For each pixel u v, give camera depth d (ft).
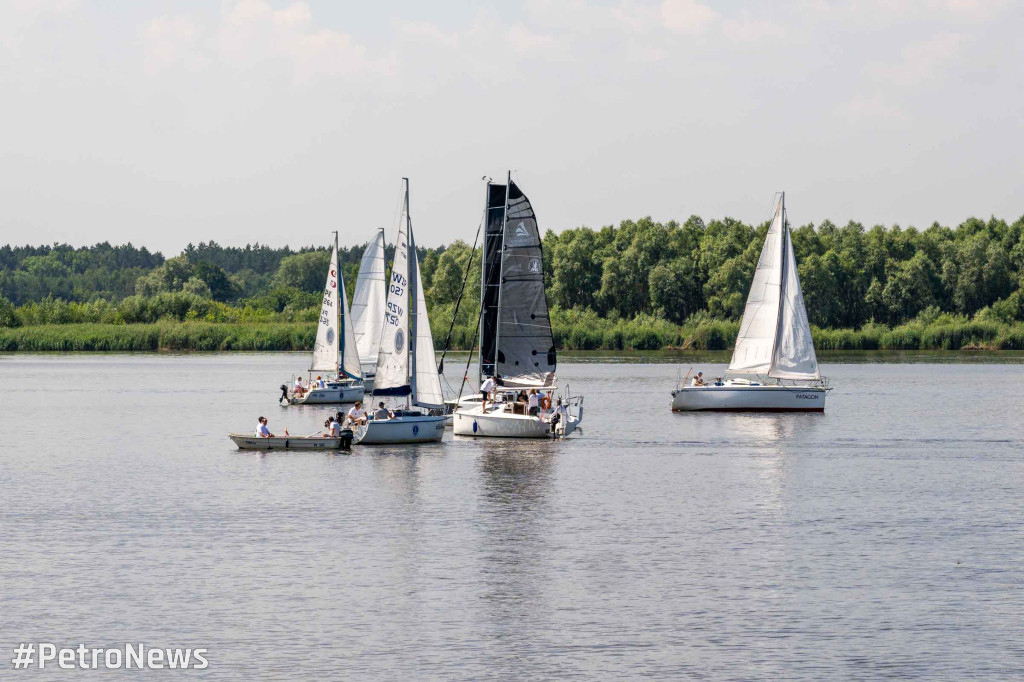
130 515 281.54
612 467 357.41
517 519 274.36
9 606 203.82
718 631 189.47
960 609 200.54
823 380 555.69
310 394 618.44
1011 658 177.47
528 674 171.83
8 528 266.36
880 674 171.32
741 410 537.65
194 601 206.49
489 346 437.99
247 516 279.28
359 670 173.88
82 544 249.14
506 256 429.79
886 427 479.82
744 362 541.34
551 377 433.48
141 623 194.90
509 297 431.84
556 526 266.57
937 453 394.93
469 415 433.48
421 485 322.96
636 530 262.06
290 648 182.91
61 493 314.76
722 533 258.98
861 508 288.92
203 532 261.03
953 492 312.71
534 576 221.66
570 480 331.57
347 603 204.85
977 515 279.69
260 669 174.50
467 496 305.32
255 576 222.28
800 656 178.40
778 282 532.73
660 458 378.53
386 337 409.69
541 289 431.43
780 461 372.79
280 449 402.93
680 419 510.58
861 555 237.66
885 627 191.11
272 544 248.73
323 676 171.53
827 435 447.83
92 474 350.84
